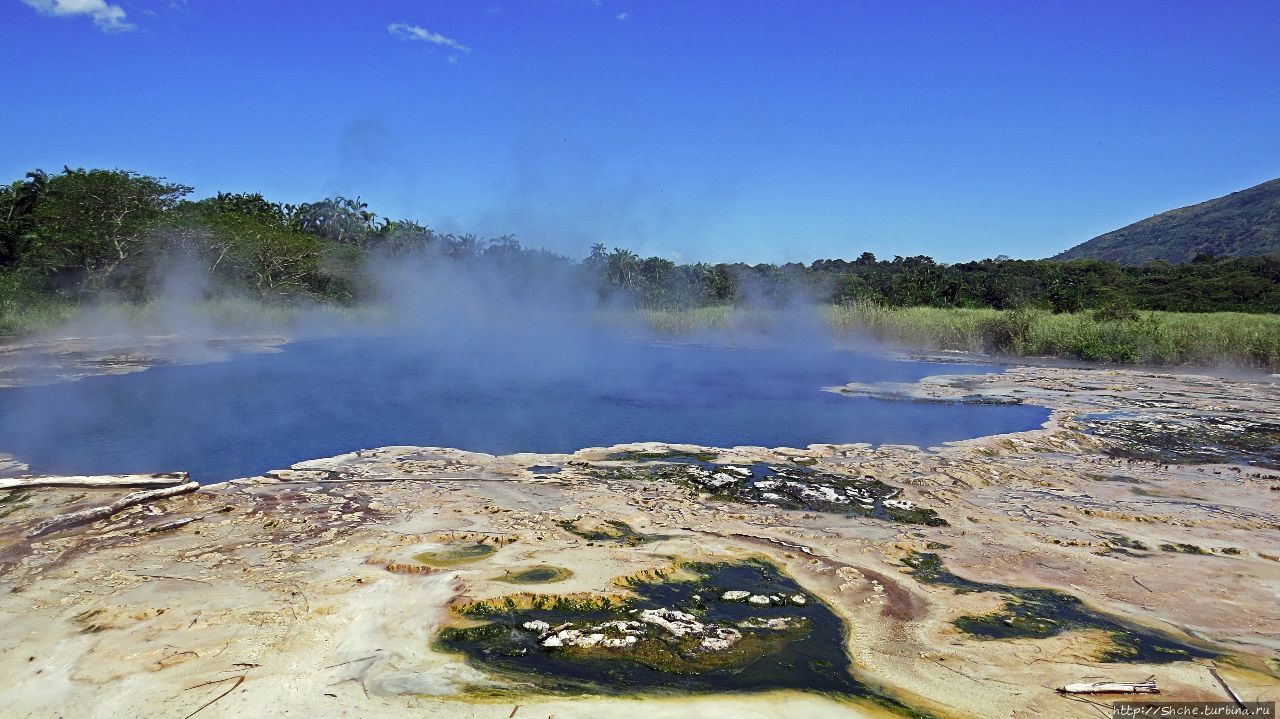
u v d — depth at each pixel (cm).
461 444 875
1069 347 1897
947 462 786
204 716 321
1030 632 420
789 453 818
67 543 516
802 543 554
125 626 397
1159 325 1961
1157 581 491
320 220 4994
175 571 471
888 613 441
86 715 320
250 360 1695
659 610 434
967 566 515
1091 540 566
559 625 414
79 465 758
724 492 675
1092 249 17250
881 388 1327
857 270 5403
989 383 1408
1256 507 649
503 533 549
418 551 512
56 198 2891
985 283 4041
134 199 2897
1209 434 941
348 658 372
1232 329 1862
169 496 617
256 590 444
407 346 2086
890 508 638
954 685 363
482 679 358
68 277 2744
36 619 403
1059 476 743
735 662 381
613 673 368
